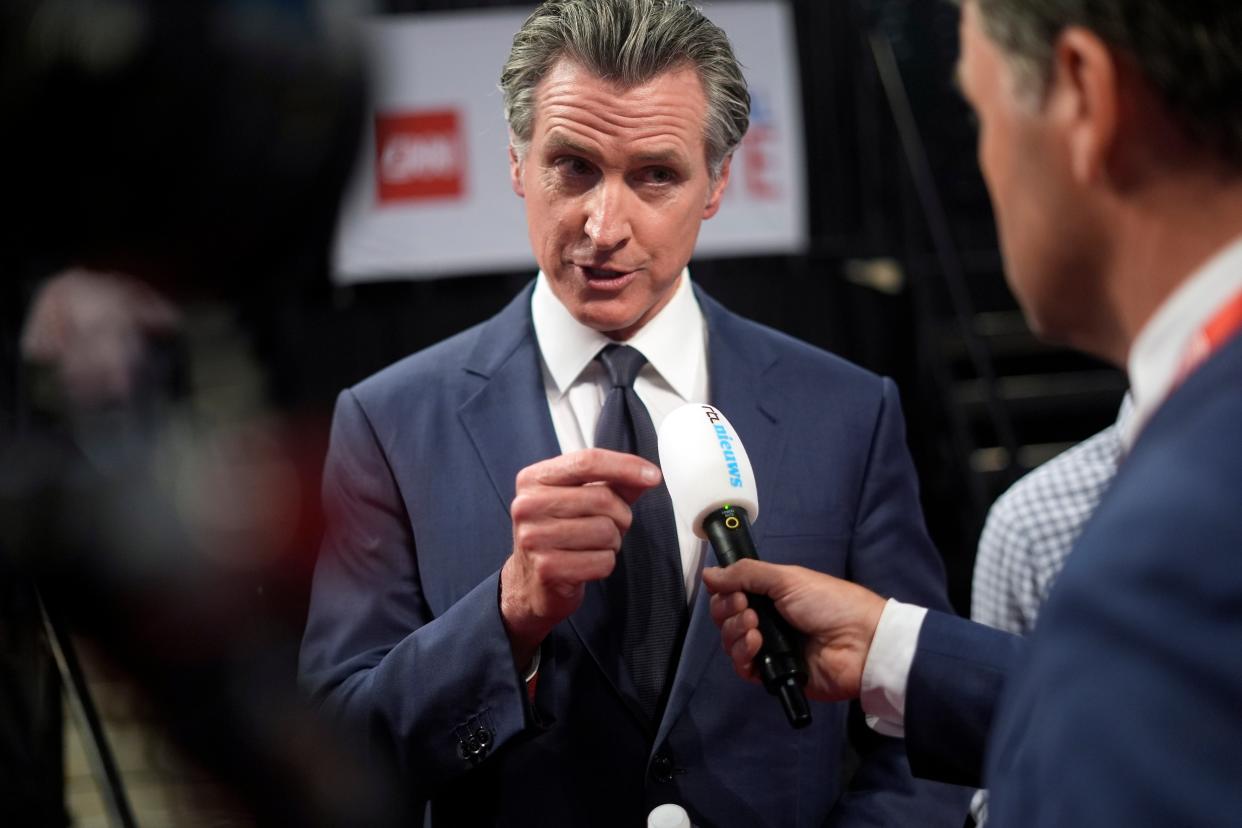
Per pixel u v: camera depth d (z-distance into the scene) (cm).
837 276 667
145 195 61
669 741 177
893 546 191
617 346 192
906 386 640
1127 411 207
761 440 191
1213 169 87
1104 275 95
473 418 191
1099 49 87
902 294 654
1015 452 519
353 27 65
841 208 681
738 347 200
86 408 80
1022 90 93
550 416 191
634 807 176
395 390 198
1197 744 72
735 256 664
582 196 177
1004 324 687
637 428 185
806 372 201
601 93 171
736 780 178
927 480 611
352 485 192
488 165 565
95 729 86
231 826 87
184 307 69
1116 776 74
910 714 158
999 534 222
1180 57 84
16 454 79
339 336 625
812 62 675
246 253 66
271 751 88
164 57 59
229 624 86
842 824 181
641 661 180
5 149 59
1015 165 96
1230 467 77
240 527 85
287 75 62
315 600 189
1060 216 94
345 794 92
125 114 59
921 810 183
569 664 179
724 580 158
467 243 567
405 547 190
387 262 563
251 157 62
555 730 178
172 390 81
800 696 153
